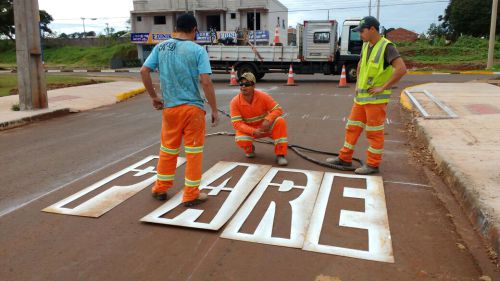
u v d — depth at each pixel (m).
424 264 3.26
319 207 4.35
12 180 5.36
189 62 4.23
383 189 4.85
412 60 34.84
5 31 51.72
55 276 3.14
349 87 17.39
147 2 43.84
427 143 6.72
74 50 53.84
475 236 3.71
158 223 3.99
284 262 3.30
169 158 4.47
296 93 15.07
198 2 42.53
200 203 4.47
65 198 4.70
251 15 42.19
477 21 51.28
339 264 3.27
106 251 3.51
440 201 4.53
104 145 7.24
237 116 6.11
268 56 20.38
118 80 20.42
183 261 3.33
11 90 15.30
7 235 3.80
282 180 5.20
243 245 3.57
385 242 3.60
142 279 3.09
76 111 11.20
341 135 7.88
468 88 13.63
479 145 6.21
